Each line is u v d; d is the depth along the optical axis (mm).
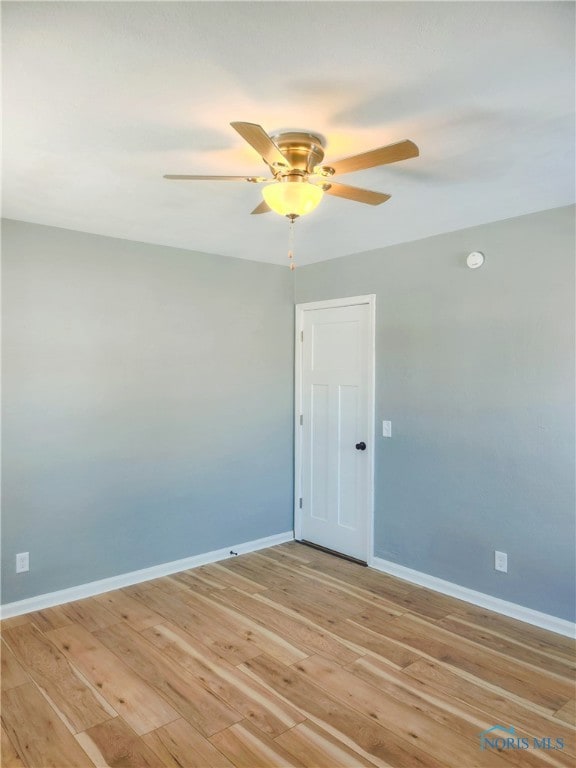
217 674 2557
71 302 3359
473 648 2799
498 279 3189
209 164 2314
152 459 3744
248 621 3105
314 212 2998
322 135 2021
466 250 3346
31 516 3219
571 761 1997
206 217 3100
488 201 2814
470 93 1723
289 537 4609
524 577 3098
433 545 3568
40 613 3195
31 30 1394
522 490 3100
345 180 2502
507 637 2912
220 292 4109
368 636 2928
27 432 3195
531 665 2639
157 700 2354
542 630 2990
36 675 2545
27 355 3191
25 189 2615
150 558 3748
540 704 2334
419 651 2771
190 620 3117
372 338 3938
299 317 4562
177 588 3582
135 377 3648
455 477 3434
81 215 3051
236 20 1369
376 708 2301
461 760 2000
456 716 2250
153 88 1690
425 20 1370
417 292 3633
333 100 1766
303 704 2328
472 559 3348
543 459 3008
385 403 3861
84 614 3186
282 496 4578
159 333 3770
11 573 3156
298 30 1408
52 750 2051
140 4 1303
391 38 1441
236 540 4250
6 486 3129
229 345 4176
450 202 2832
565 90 1706
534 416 3041
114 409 3551
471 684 2479
